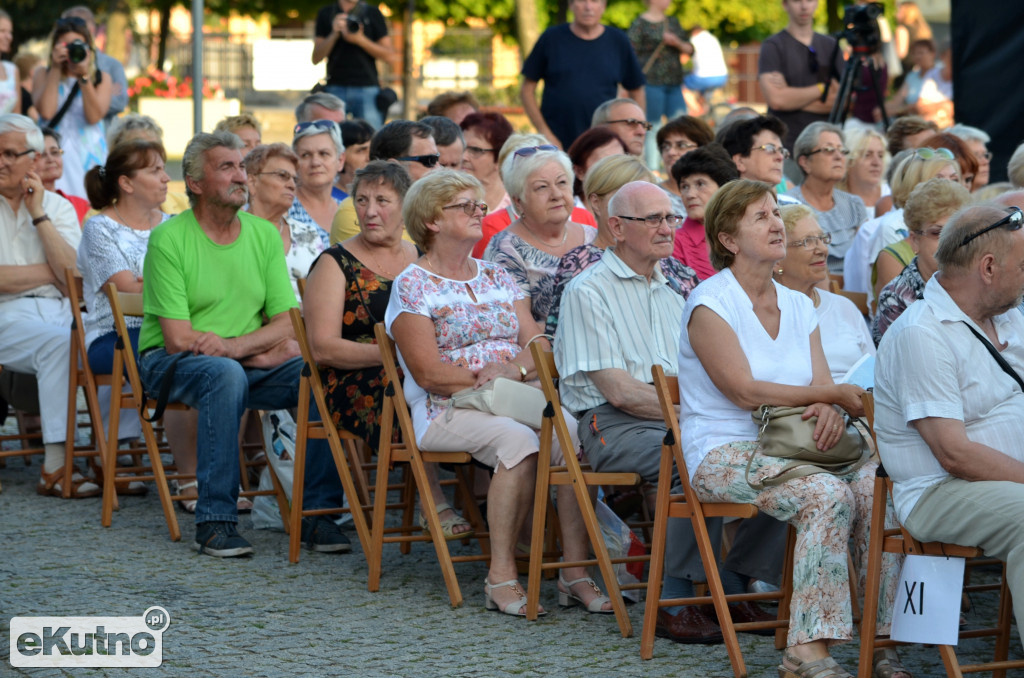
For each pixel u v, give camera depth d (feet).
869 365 25.43
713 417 23.61
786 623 23.66
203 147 32.32
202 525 30.48
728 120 46.47
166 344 31.86
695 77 92.63
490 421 26.78
